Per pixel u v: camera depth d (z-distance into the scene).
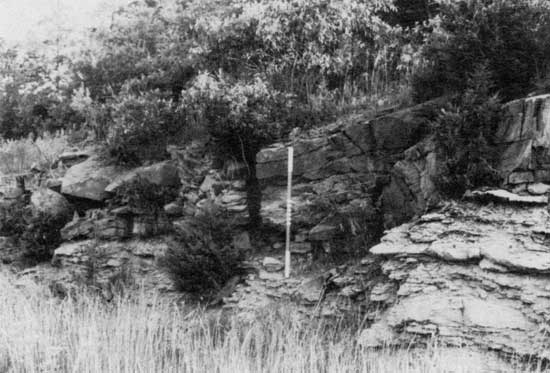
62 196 12.66
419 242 6.86
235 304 8.62
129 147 11.91
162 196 11.02
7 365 6.84
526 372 5.38
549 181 6.70
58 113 16.03
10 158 15.14
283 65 11.42
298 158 9.27
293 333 6.99
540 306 5.69
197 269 8.95
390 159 8.59
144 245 10.80
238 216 9.59
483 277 6.13
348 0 11.27
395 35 11.59
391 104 9.71
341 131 9.02
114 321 7.81
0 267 12.54
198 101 10.95
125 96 12.77
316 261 8.72
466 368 5.52
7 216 13.28
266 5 11.88
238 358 6.30
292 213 9.07
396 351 6.25
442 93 8.75
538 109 6.88
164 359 6.96
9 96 17.80
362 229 8.37
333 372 5.97
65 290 10.77
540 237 6.12
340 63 11.10
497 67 7.91
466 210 6.91
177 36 15.17
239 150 10.16
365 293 7.48
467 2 8.20
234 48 12.05
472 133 7.40
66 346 7.23
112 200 11.62
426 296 6.29
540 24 7.86
